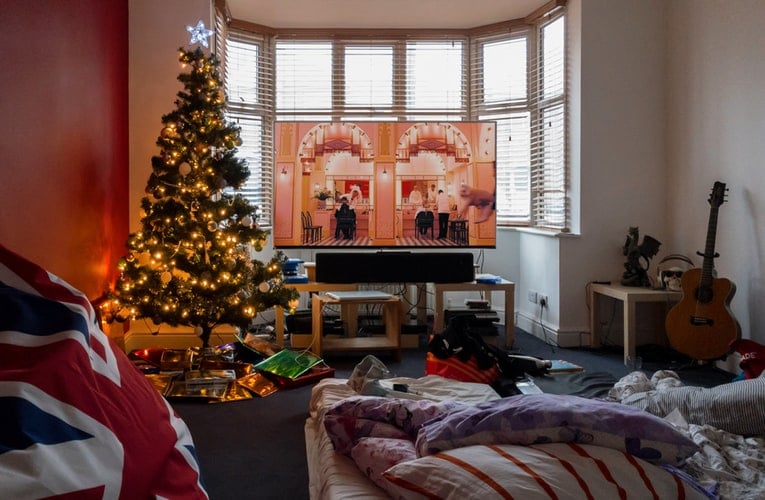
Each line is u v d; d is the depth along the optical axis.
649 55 4.89
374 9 5.44
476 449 1.50
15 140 2.60
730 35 4.18
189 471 1.53
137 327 4.62
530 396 1.71
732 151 4.18
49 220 2.99
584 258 4.90
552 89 5.34
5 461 1.12
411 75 5.95
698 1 4.50
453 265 4.87
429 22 5.76
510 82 5.77
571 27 5.00
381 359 4.57
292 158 5.11
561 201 5.17
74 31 3.33
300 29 5.84
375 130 5.15
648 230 4.93
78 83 3.40
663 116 4.92
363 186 5.14
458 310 4.96
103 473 1.25
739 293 4.13
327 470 1.85
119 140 4.29
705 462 1.99
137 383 1.65
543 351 4.73
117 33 4.22
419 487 1.44
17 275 1.77
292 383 3.83
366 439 1.83
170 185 3.90
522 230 5.58
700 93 4.50
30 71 2.75
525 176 5.75
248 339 4.51
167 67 4.55
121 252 4.36
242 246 4.15
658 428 1.55
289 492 2.38
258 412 3.37
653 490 1.44
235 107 5.61
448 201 5.18
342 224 5.13
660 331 4.87
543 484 1.36
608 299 4.94
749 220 4.04
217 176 3.87
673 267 4.56
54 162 3.05
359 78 5.93
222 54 5.23
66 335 1.55
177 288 3.89
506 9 5.45
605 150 4.88
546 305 5.19
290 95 5.88
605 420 1.55
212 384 3.70
